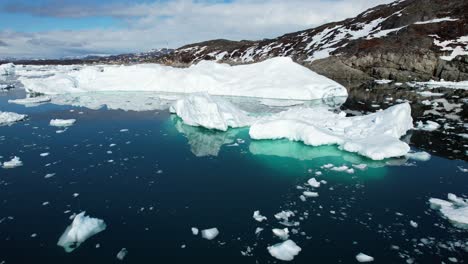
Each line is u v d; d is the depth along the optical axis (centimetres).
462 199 725
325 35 4547
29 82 2442
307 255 540
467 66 2627
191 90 2434
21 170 897
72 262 523
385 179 845
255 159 1008
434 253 545
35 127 1373
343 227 624
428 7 3672
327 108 1764
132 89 2558
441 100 1925
